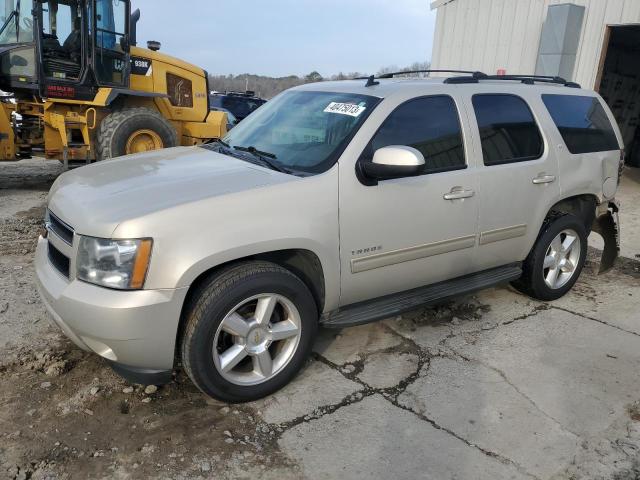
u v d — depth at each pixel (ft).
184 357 9.36
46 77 26.78
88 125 28.35
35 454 8.63
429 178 11.71
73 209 9.59
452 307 14.97
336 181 10.43
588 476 8.79
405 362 11.97
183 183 10.05
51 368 10.79
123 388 10.42
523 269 15.05
